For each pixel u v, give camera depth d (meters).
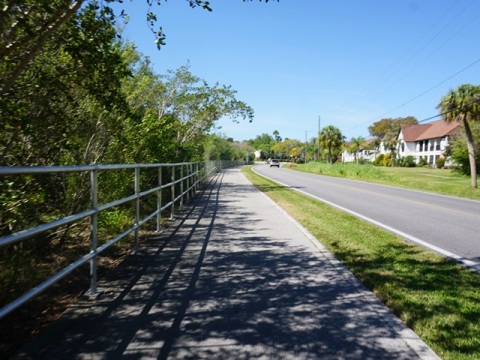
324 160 91.88
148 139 9.72
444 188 24.12
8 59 4.14
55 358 2.91
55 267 5.35
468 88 24.36
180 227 8.51
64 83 5.13
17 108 4.31
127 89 10.36
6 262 4.60
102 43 4.79
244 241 7.14
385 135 90.12
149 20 4.89
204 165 24.16
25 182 4.68
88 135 7.00
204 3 4.76
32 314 3.74
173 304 4.05
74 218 3.75
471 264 5.97
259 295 4.36
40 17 4.27
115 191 7.71
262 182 26.06
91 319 3.62
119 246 6.61
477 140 35.03
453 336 3.42
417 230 8.98
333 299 4.27
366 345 3.24
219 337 3.32
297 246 6.78
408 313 3.90
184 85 19.41
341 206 13.29
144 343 3.18
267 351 3.11
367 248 6.75
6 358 2.89
